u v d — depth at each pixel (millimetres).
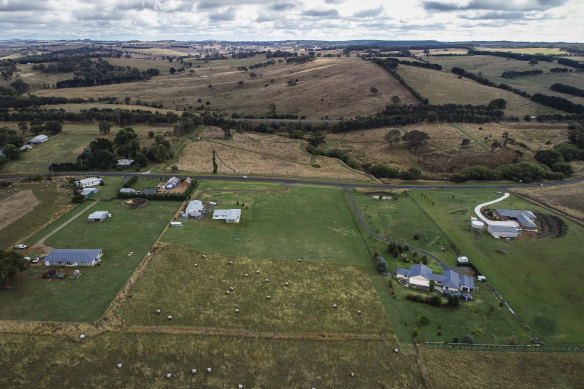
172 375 52406
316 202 115250
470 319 65688
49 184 121125
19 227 91125
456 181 139500
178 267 77562
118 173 135625
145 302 66312
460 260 82812
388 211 110438
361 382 52688
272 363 55219
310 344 59062
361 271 79438
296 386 51594
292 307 67188
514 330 63219
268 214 105312
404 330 62656
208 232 93062
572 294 72625
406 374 54250
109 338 58125
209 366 54125
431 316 66188
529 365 56156
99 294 67625
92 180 123188
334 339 60094
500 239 93688
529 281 76750
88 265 76000
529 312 67750
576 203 114188
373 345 59281
